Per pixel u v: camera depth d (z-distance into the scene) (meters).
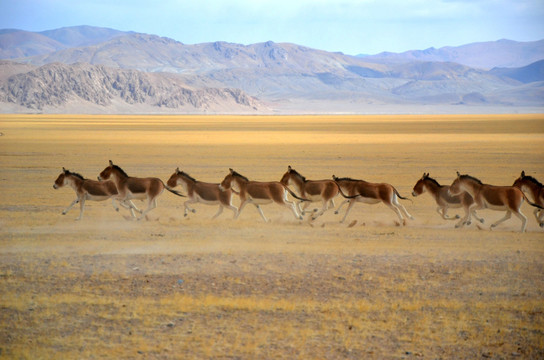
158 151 184.00
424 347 30.19
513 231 61.97
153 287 39.97
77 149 192.12
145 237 57.25
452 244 54.28
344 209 78.00
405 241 55.78
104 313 34.81
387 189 65.75
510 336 31.64
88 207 77.56
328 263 46.31
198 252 50.28
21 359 28.70
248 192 67.75
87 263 46.38
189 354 29.25
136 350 29.72
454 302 36.69
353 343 30.56
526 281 41.50
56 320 33.78
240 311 35.16
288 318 34.03
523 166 135.12
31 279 41.81
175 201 85.00
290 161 148.25
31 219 67.50
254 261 46.97
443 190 67.12
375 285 40.44
